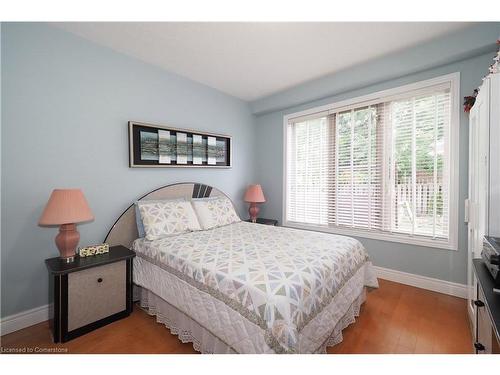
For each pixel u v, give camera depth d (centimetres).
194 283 158
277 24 201
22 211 190
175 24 200
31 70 192
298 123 368
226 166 360
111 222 241
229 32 212
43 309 199
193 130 311
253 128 413
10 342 172
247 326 123
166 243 212
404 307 216
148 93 269
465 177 228
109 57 238
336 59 261
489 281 121
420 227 258
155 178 279
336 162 322
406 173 266
